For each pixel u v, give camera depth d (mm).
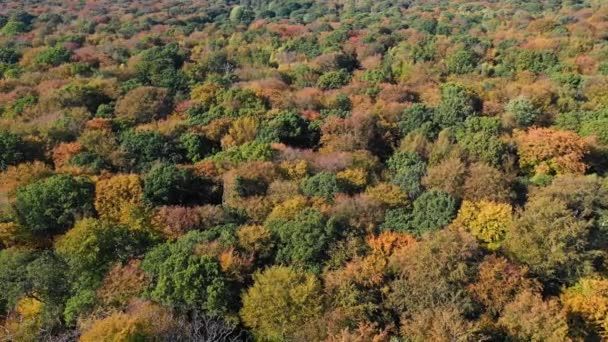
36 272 30609
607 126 51219
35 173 42531
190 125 55406
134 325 26109
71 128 52219
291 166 45344
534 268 32344
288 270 30688
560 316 27812
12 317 29781
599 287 30406
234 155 47938
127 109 58906
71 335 27953
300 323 29188
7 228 35375
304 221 34625
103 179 42156
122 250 34250
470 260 32000
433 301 29328
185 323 29047
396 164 47531
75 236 33312
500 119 54000
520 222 33969
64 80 67938
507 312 28875
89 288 31312
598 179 42000
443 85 67312
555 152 46469
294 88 70438
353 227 36000
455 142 50344
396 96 64250
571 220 33344
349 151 50281
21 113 57312
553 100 62562
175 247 33062
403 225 36812
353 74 77938
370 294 30312
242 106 59812
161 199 40594
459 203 39188
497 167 46094
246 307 29781
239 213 38875
